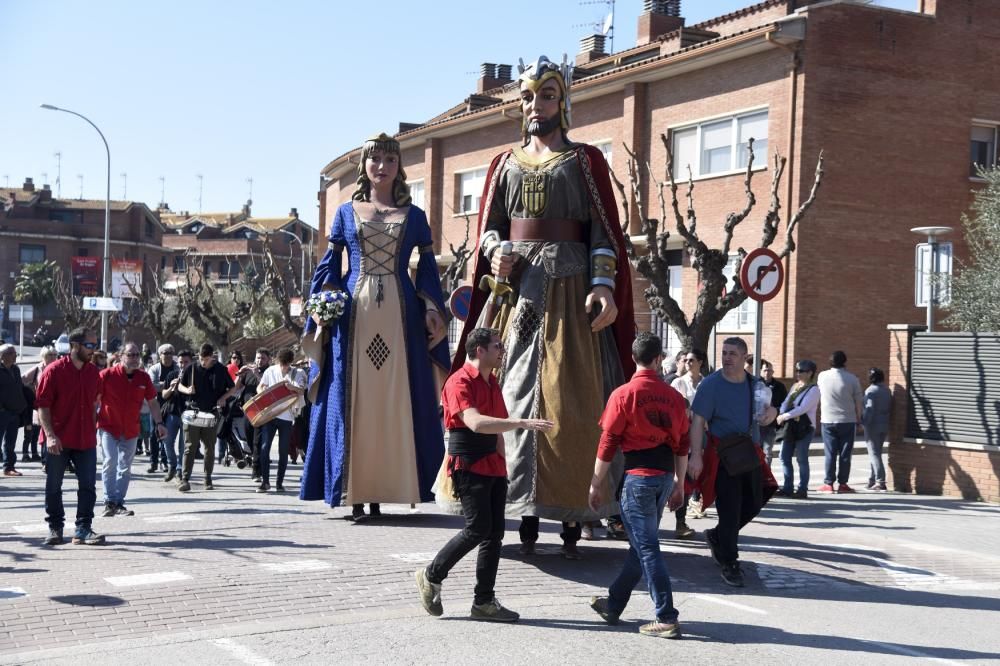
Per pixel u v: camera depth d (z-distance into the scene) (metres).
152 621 6.77
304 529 10.52
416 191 40.56
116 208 96.94
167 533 10.22
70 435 9.58
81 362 9.70
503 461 7.05
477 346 7.07
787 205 24.95
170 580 7.88
